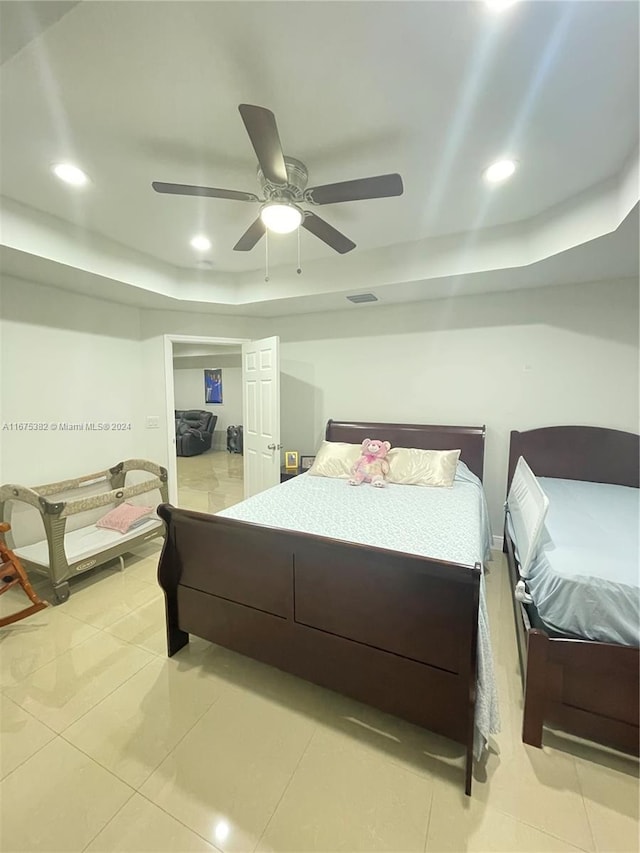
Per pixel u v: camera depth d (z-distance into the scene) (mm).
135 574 3021
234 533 1774
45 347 3117
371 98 1450
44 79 1341
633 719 1402
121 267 2943
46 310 3105
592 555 1650
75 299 3322
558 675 1472
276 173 1489
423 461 3184
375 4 1079
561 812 1303
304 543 1593
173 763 1475
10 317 2883
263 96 1438
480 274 2738
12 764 1465
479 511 2510
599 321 2959
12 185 2068
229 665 2010
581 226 2137
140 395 4004
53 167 1897
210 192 1717
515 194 2166
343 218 2492
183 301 3594
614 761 1479
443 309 3506
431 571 1355
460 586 1348
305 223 2004
